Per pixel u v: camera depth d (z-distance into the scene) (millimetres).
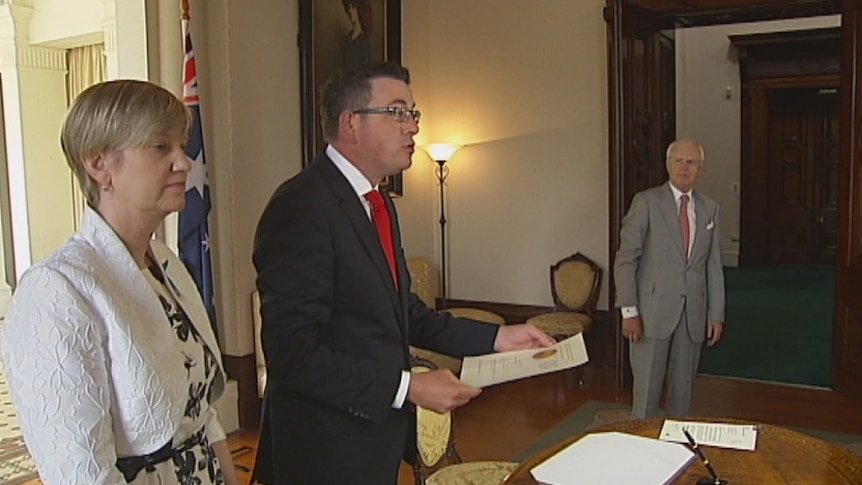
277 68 4578
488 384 1708
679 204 3535
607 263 5562
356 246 1697
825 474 1688
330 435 1693
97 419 1146
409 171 5902
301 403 1714
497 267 5996
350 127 1741
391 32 5637
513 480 1677
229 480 1596
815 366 5508
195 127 3846
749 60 10125
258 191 4457
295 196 1681
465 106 5984
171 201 1307
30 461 3953
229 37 4211
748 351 5992
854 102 4656
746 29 9984
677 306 3506
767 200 10609
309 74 4734
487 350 1956
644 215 3551
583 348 1901
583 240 5656
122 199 1278
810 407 4570
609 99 5020
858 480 1657
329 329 1688
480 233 6031
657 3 4988
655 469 1689
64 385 1117
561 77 5621
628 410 4551
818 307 7691
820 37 9422
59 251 1229
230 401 4254
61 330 1130
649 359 3559
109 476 1143
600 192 5562
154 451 1265
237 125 4293
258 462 1906
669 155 3551
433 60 6066
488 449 3924
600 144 5527
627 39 4957
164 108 1278
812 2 4820
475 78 5926
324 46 4930
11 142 7539
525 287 5902
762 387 4996
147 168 1267
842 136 4715
